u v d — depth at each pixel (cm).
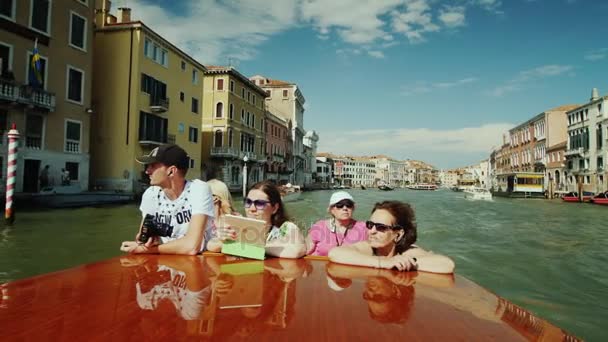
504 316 107
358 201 2861
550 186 3647
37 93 1505
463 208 2238
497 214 1811
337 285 138
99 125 2056
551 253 793
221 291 124
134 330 86
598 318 410
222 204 358
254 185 265
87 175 1773
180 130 2439
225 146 3075
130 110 2022
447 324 98
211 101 3100
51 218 1105
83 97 1753
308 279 147
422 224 1333
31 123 1532
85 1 1762
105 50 2069
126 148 2019
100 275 146
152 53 2156
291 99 5303
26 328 87
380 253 222
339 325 94
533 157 4619
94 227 960
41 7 1560
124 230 920
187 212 249
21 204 1297
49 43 1591
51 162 1597
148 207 258
